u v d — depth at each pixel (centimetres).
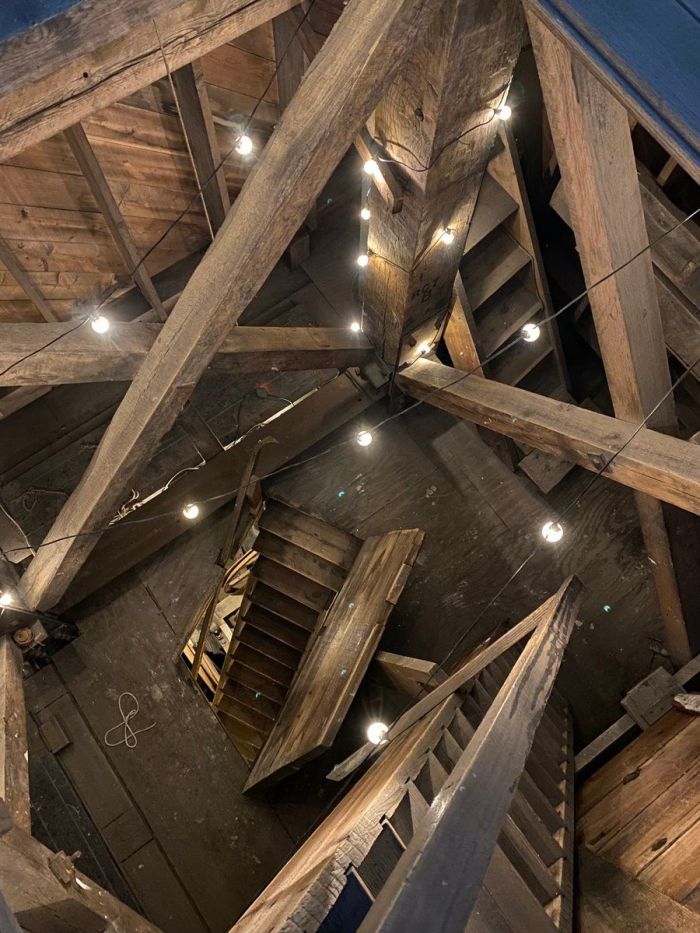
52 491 569
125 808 554
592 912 297
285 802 560
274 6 299
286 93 518
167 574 605
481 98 369
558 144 318
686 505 357
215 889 539
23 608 500
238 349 468
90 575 586
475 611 607
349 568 612
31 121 250
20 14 175
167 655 589
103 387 604
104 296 554
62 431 591
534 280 573
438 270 491
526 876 292
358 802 340
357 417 647
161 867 542
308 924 197
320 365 549
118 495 429
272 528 619
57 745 562
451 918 120
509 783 170
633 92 157
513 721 209
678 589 476
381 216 448
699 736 380
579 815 396
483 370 592
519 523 624
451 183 415
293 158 314
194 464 581
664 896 278
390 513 632
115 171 484
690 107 150
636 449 375
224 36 290
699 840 296
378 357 590
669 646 541
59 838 544
